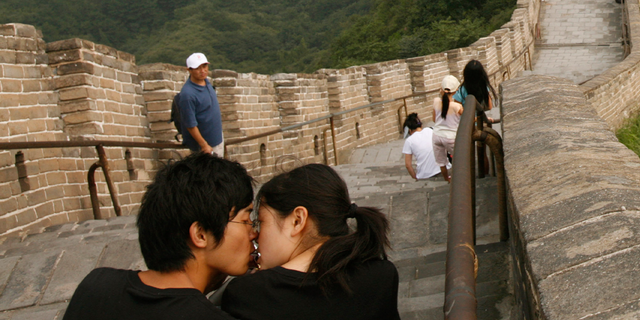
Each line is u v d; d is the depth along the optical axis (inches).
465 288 51.8
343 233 72.3
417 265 156.6
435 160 248.8
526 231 63.9
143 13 4409.5
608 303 46.5
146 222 65.7
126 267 165.2
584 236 57.4
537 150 96.7
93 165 227.5
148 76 304.8
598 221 59.3
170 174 66.4
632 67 580.4
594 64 961.5
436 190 206.1
